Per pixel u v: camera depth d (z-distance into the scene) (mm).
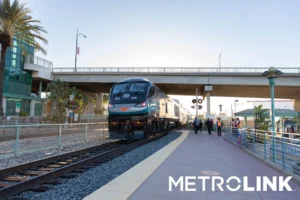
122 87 15328
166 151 10438
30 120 24797
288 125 20766
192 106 27234
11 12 21672
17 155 10023
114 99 14930
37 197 4961
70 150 12023
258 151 10070
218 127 21047
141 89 14789
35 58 35844
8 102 31562
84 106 35875
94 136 16719
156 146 13258
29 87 35375
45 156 10125
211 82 33375
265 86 33500
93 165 8297
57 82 31844
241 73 32281
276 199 4590
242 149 11484
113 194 4688
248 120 39531
